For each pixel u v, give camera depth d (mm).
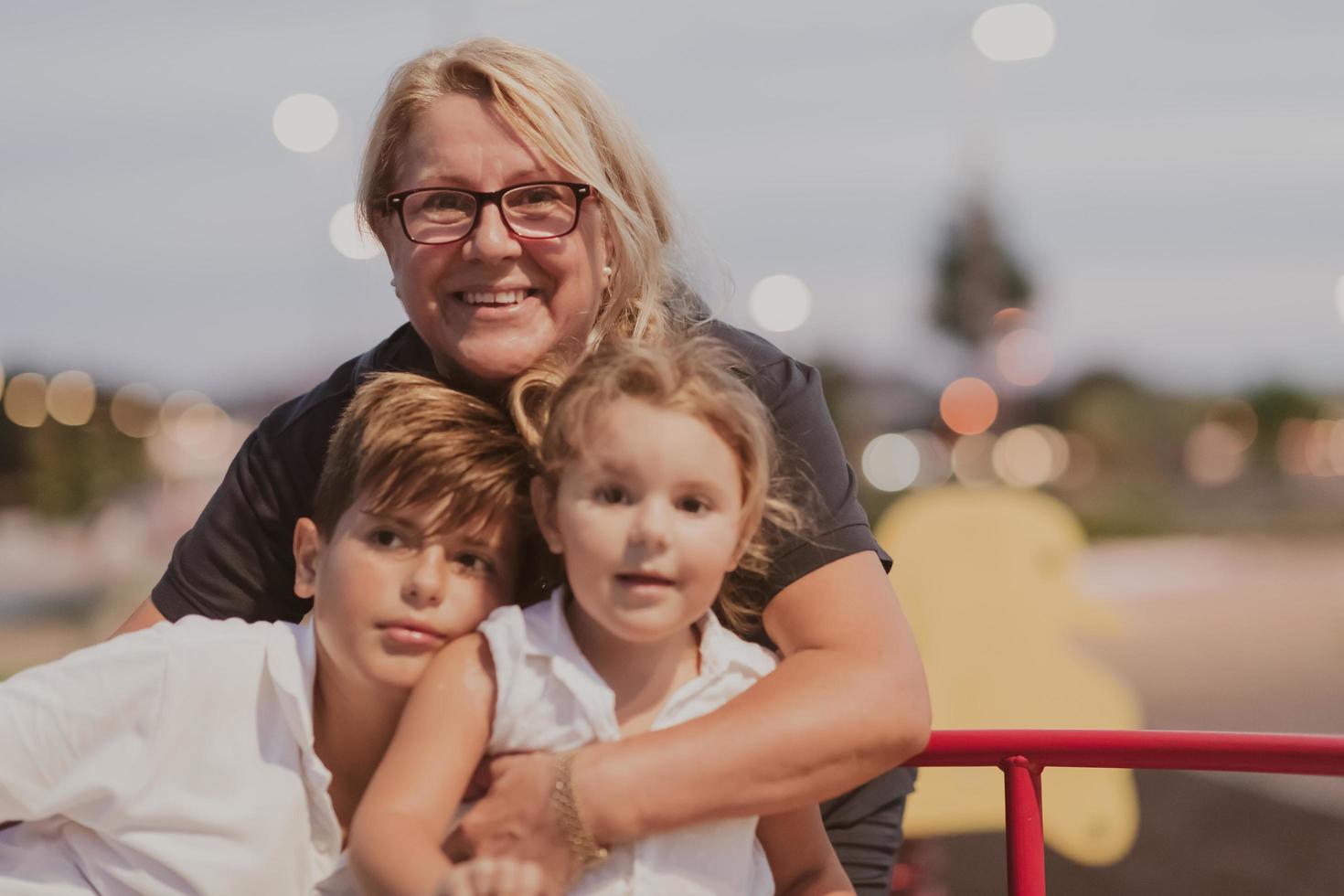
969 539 4832
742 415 1571
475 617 1651
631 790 1501
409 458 1626
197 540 2172
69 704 1661
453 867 1438
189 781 1673
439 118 1882
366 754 1721
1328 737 1768
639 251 1948
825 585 1775
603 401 1552
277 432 2176
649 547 1513
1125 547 16547
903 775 2242
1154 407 21438
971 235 20094
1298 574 14305
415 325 1941
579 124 1892
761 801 1550
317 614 1678
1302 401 22984
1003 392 18484
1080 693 4656
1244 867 5598
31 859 1725
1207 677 9188
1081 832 4613
